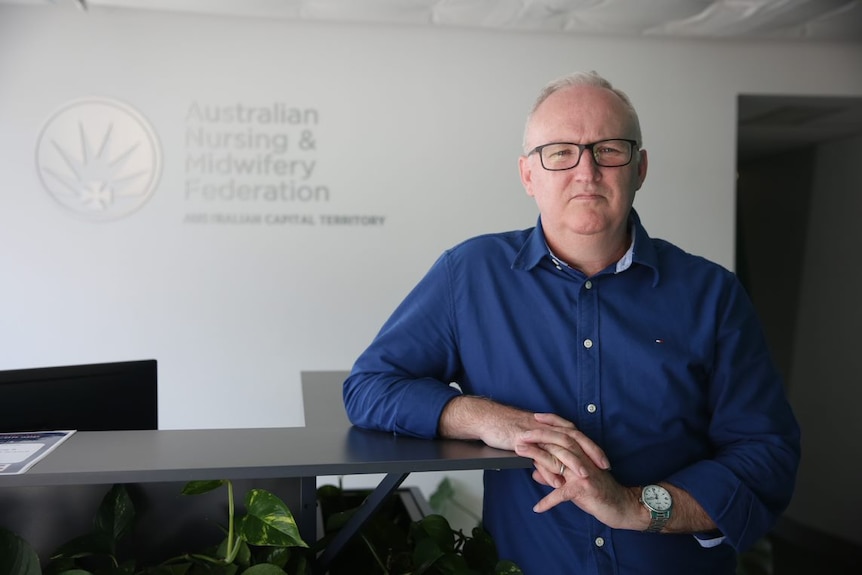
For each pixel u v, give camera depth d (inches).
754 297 241.8
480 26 151.9
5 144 142.5
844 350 201.3
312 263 152.3
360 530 54.1
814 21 147.6
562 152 52.4
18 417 53.1
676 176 164.1
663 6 138.6
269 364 151.2
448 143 156.5
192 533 50.2
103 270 145.8
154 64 146.5
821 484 204.4
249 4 139.3
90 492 48.1
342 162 153.1
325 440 49.3
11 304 143.4
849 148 202.8
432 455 45.6
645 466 53.3
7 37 142.0
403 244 155.3
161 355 147.8
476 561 54.4
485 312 56.5
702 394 55.1
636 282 55.8
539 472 47.1
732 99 164.7
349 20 149.3
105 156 145.3
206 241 148.8
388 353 56.6
